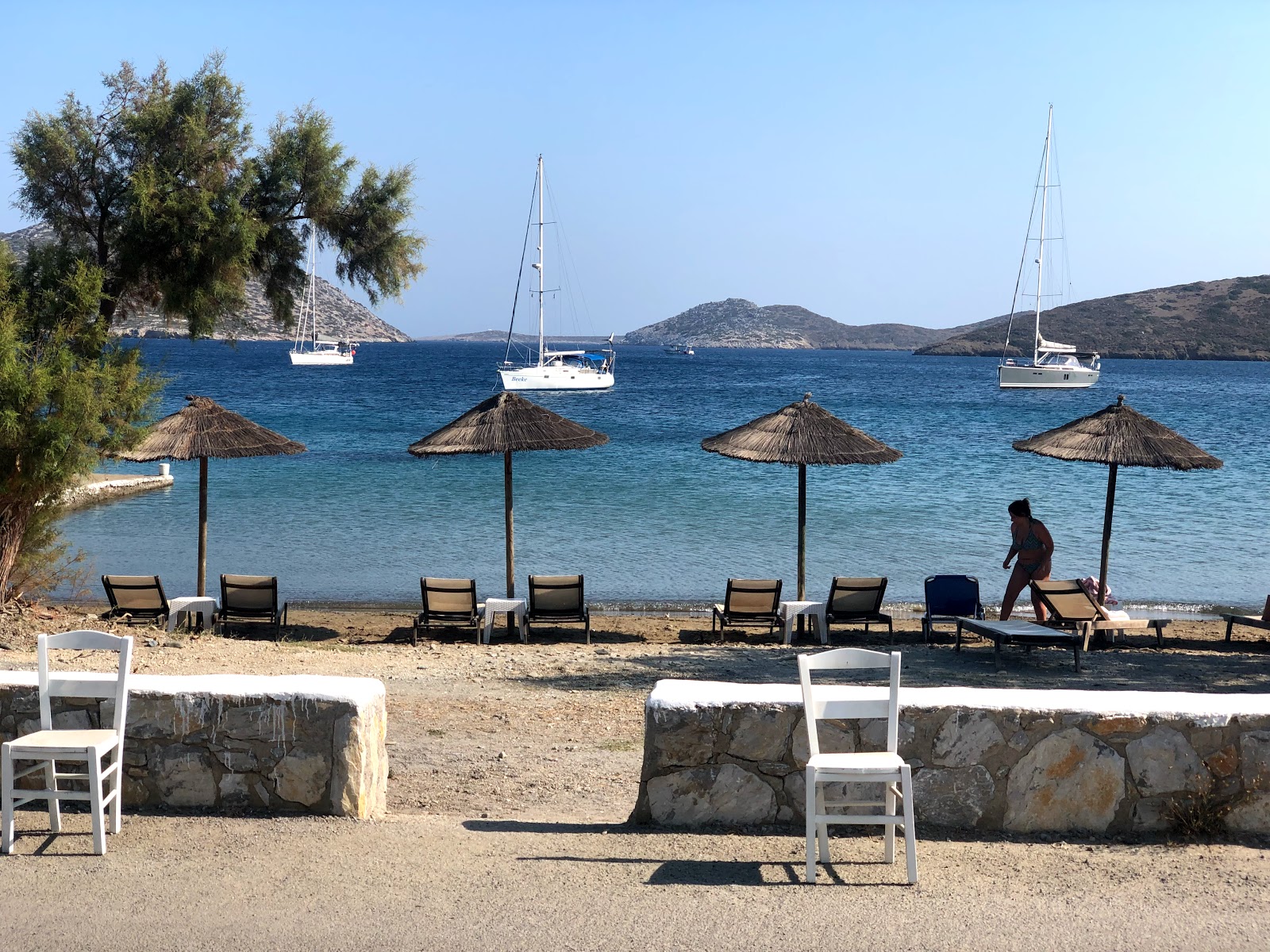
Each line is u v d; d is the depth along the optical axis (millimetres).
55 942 3963
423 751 7504
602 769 7109
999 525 22109
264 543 19984
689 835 5074
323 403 65875
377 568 17938
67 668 9352
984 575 17625
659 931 4047
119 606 12695
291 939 3990
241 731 5273
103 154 13617
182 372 111688
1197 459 13523
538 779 6840
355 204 15602
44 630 11211
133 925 4102
